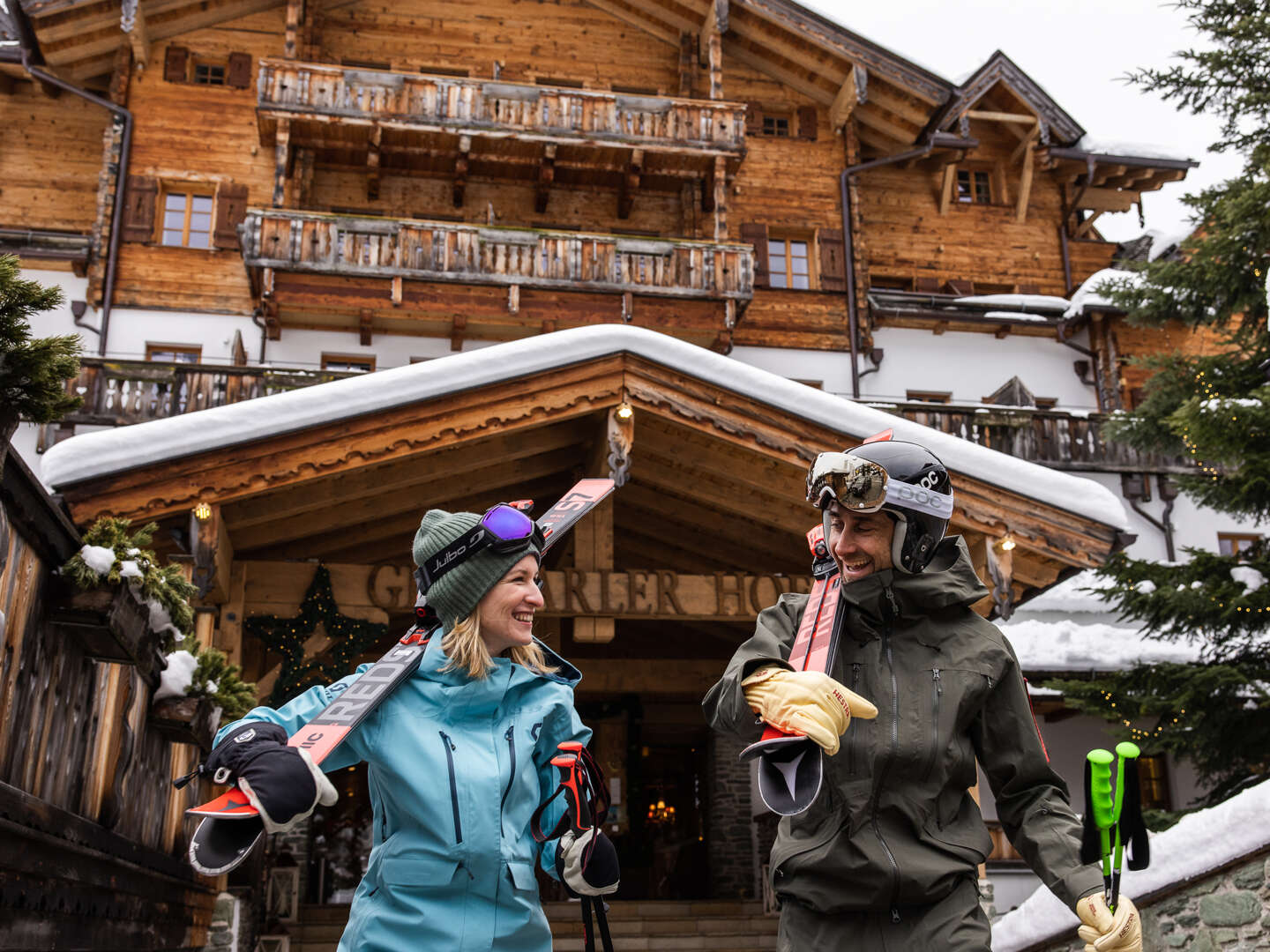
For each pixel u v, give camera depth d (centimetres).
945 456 919
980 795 1417
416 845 225
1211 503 1245
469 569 238
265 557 992
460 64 2311
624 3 2353
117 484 789
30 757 421
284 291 1934
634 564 1205
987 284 2459
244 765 176
